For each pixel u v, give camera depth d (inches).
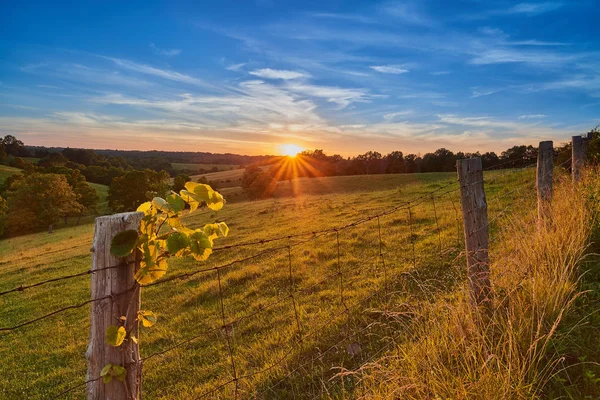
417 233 414.9
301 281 341.4
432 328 148.0
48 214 2240.4
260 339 238.2
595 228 211.2
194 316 320.2
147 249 75.4
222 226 89.7
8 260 1067.3
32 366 294.8
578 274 178.5
